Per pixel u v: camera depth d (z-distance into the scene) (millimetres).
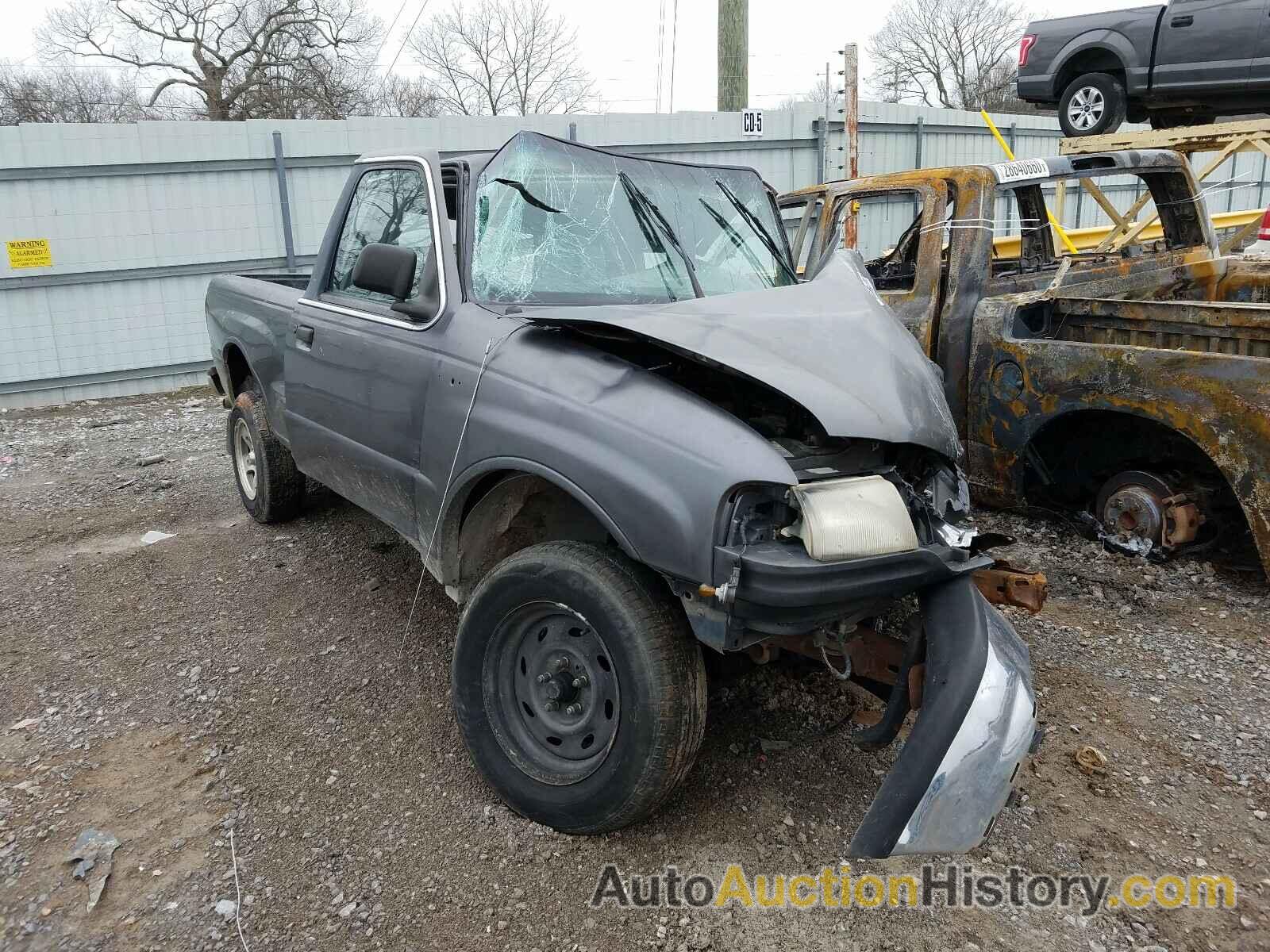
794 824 2762
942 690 2246
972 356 4996
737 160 13125
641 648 2418
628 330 2543
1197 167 15906
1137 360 4277
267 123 11289
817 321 2807
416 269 3422
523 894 2496
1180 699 3432
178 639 3992
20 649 3936
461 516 3098
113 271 10977
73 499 6277
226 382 5570
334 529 5301
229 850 2666
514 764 2748
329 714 3377
